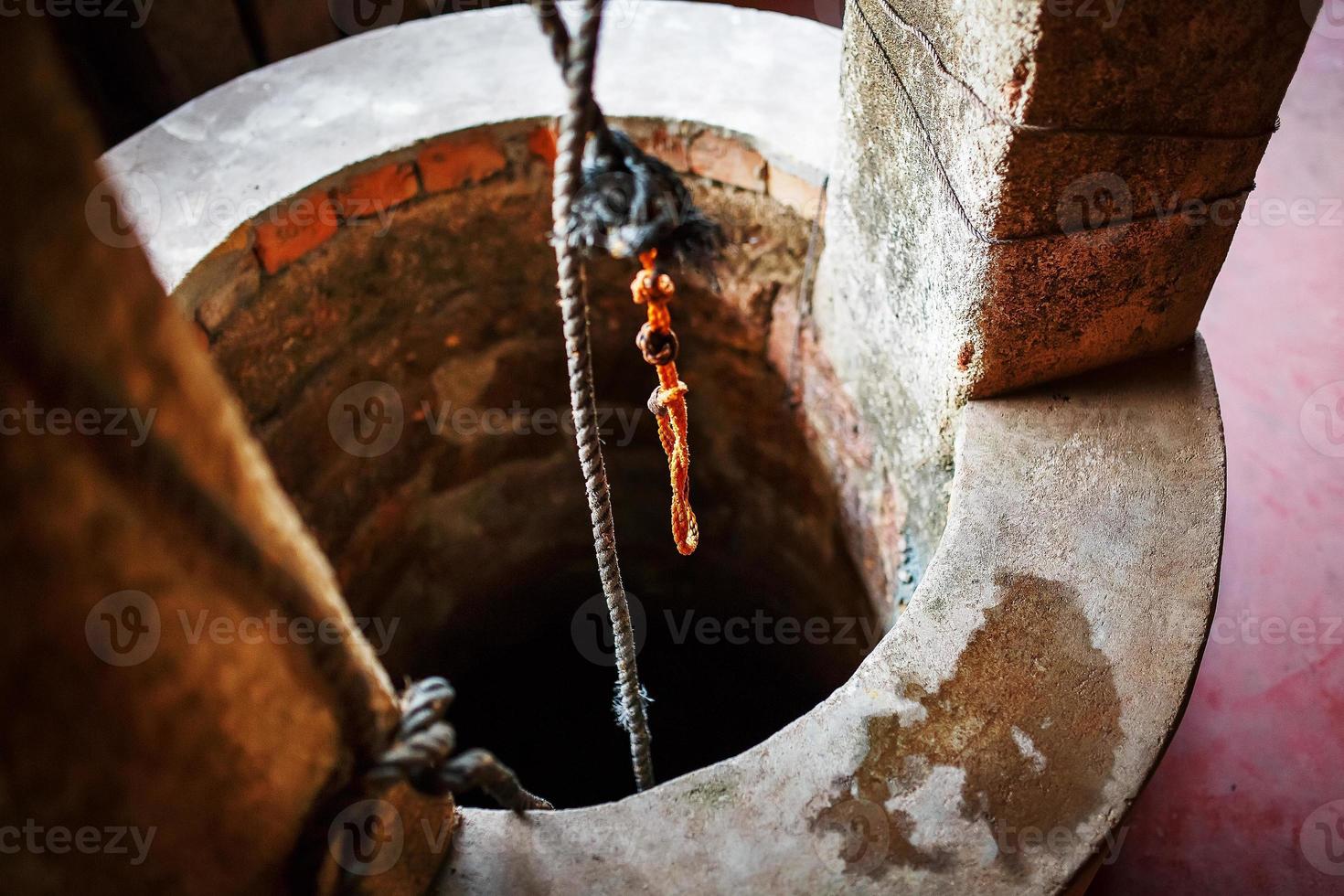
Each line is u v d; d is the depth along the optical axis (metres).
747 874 1.07
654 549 2.95
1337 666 1.95
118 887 0.69
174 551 0.66
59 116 0.55
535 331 2.50
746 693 2.96
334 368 2.21
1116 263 1.38
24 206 0.52
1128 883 1.75
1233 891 1.73
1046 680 1.22
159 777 0.69
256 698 0.77
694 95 2.04
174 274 1.77
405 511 2.56
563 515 2.88
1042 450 1.45
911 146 1.46
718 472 2.68
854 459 2.09
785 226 2.06
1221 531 1.34
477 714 2.97
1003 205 1.27
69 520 0.58
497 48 2.19
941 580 1.32
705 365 2.46
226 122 2.04
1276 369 2.39
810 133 1.95
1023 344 1.45
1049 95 1.16
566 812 1.12
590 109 0.78
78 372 0.57
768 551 2.70
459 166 2.09
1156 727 1.17
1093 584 1.30
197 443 0.68
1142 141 1.24
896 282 1.65
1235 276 2.56
